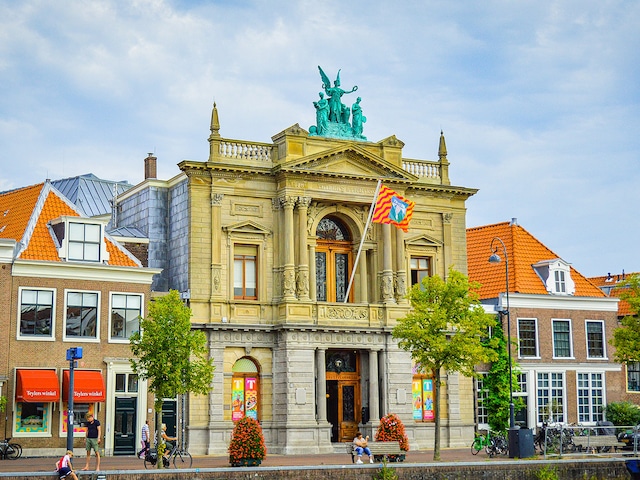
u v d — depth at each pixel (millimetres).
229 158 62625
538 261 73875
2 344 53625
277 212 63312
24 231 56562
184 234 62281
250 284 62750
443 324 53062
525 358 70188
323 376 61844
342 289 65938
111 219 71875
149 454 47062
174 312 48094
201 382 48344
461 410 67312
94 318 56625
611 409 71875
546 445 50969
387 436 53031
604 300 74188
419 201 68188
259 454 45719
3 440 52938
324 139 64312
